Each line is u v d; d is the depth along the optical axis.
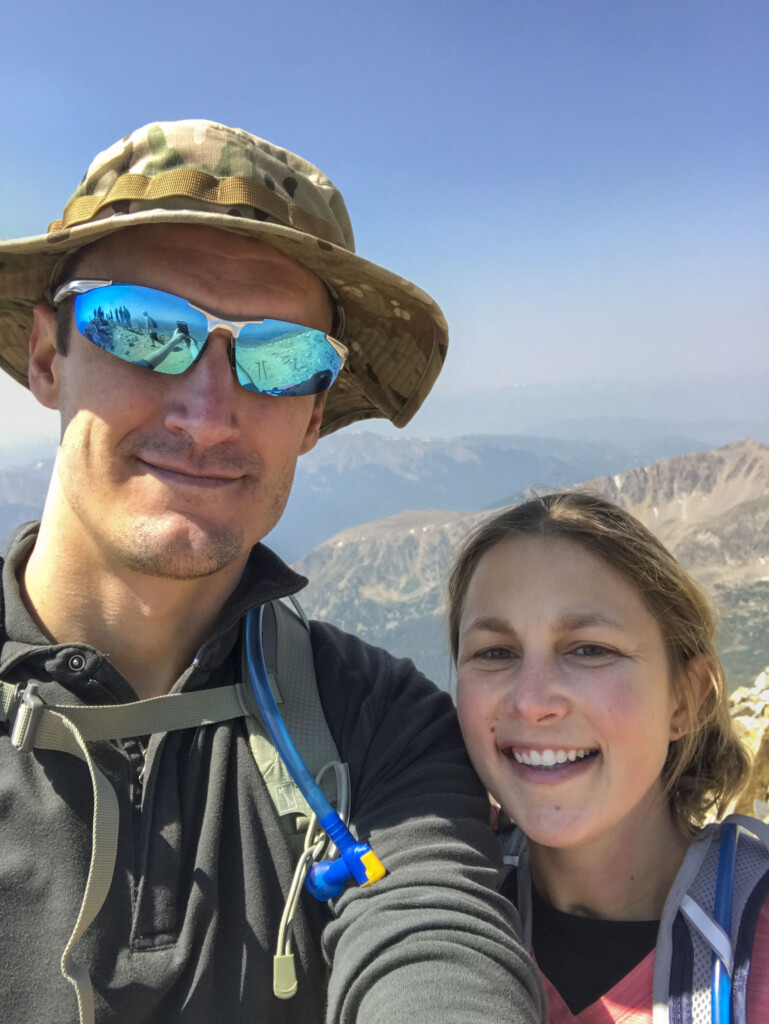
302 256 0.46
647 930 0.45
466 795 0.45
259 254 0.44
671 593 0.48
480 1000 0.33
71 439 0.43
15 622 0.42
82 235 0.41
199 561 0.42
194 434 0.41
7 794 0.38
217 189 0.43
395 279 0.46
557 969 0.46
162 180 0.42
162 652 0.45
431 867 0.39
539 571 0.46
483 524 0.51
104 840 0.36
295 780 0.41
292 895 0.39
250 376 0.43
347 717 0.46
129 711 0.40
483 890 0.38
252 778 0.41
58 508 0.44
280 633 0.48
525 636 0.46
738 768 0.53
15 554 0.45
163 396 0.42
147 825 0.39
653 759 0.45
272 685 0.45
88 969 0.36
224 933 0.38
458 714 0.48
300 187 0.46
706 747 0.52
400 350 0.56
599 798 0.44
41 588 0.44
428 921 0.36
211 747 0.42
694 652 0.50
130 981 0.36
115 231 0.43
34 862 0.37
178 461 0.42
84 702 0.41
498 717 0.46
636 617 0.46
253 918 0.39
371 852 0.39
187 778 0.41
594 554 0.47
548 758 0.44
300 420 0.47
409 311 0.51
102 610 0.44
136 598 0.43
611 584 0.46
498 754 0.46
